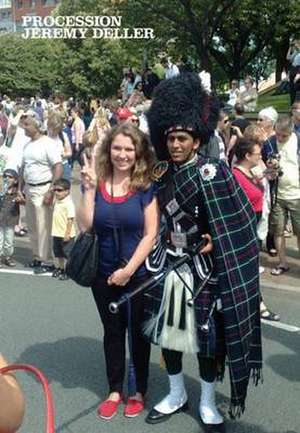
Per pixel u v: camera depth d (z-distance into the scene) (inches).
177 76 140.0
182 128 136.8
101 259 153.7
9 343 209.3
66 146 398.3
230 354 139.4
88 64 1924.2
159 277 146.1
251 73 1547.7
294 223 278.4
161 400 165.3
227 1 1013.2
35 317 233.9
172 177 142.1
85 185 152.5
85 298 256.4
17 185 305.6
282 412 162.1
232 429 153.4
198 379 178.5
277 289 265.1
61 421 158.4
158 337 147.0
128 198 149.3
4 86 2151.8
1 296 260.5
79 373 186.2
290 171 273.3
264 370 185.5
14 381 68.1
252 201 228.7
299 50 705.0
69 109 816.9
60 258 285.1
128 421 157.8
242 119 329.4
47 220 293.4
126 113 331.0
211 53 1322.6
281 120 273.6
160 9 1048.8
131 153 147.3
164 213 144.9
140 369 161.0
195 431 152.5
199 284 141.6
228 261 137.2
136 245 151.4
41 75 2154.3
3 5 3358.8
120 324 159.3
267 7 1120.8
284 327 222.2
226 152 322.0
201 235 141.1
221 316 142.3
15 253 336.8
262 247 318.3
